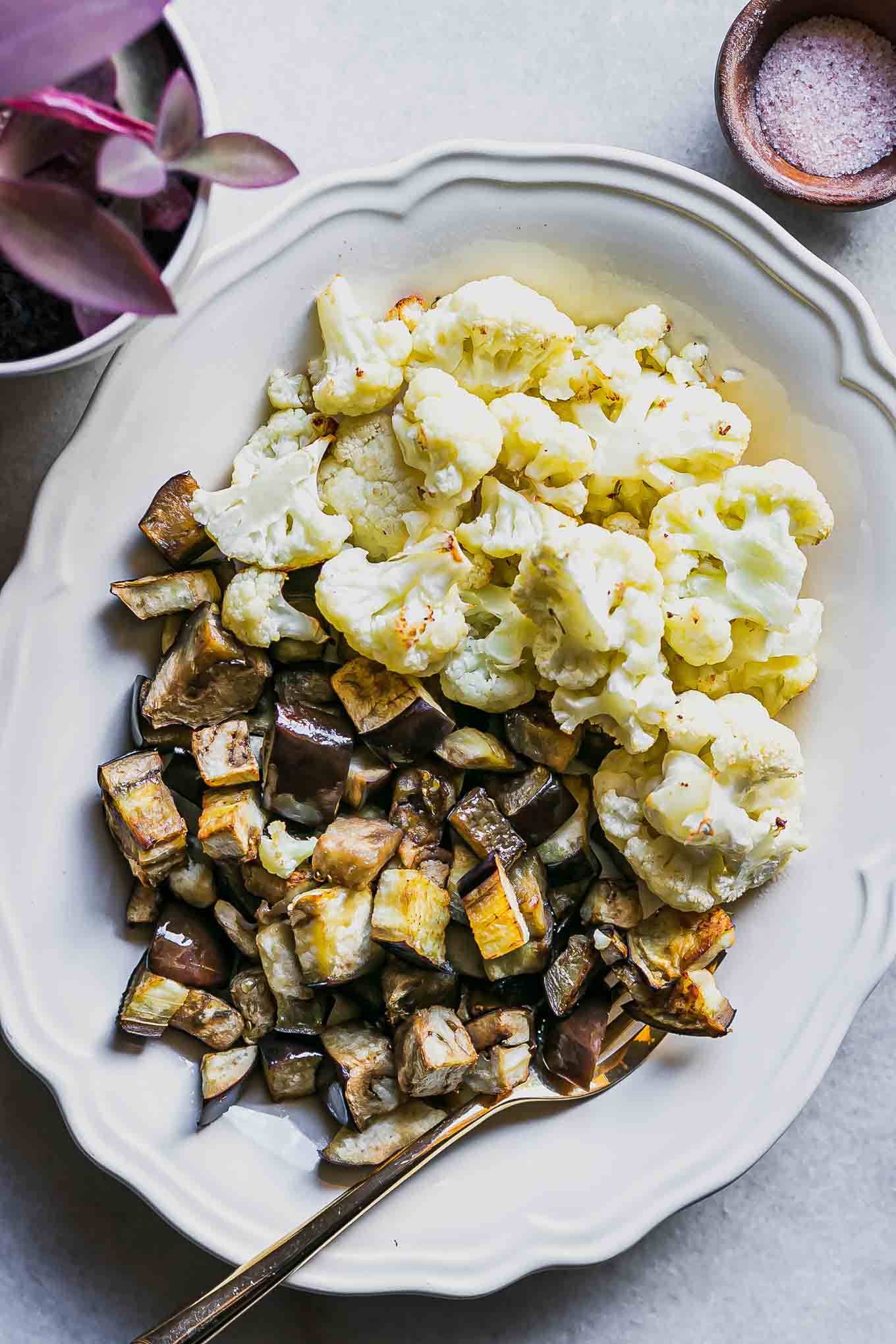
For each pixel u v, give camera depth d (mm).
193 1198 570
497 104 625
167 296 457
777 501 565
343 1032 580
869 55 615
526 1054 578
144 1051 582
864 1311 643
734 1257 643
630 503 592
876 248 629
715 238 564
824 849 587
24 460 615
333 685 575
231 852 568
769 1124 583
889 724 583
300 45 620
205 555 589
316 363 579
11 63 433
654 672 560
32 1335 627
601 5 627
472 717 595
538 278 582
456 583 562
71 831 578
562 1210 579
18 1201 631
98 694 578
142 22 439
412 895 561
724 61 593
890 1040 643
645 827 572
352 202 559
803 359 573
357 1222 574
